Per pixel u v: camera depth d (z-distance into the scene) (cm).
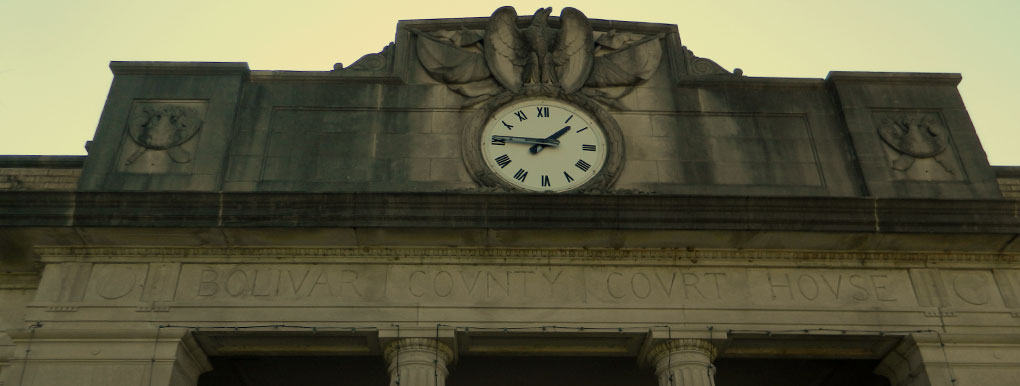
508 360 2109
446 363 1669
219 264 1709
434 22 2025
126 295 1662
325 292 1683
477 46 1998
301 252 1722
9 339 1717
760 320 1694
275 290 1681
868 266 1777
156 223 1661
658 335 1659
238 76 1922
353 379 2188
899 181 1848
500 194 1688
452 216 1678
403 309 1669
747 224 1706
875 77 1991
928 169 1872
